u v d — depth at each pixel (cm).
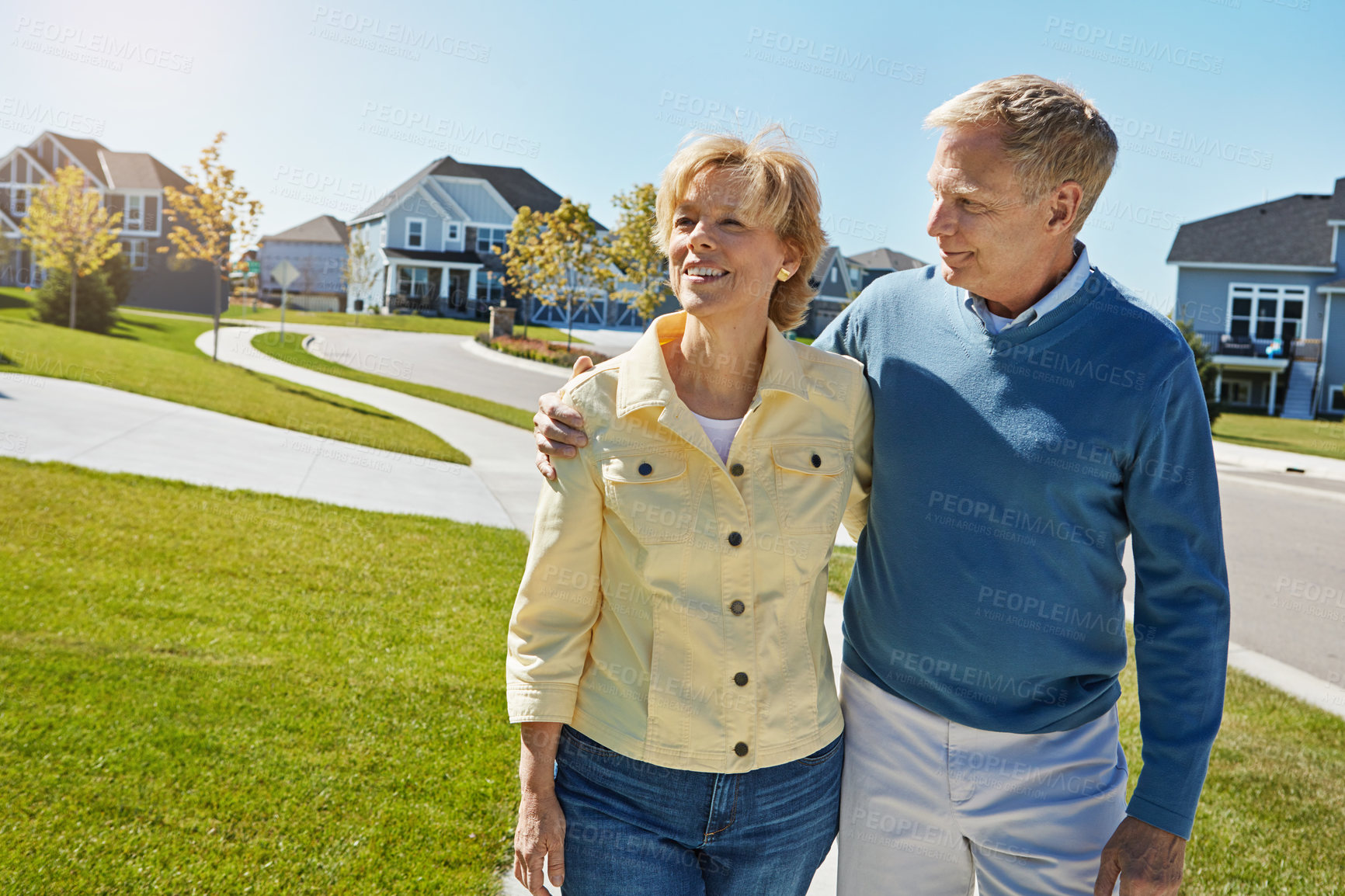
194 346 2431
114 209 4778
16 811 295
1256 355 3316
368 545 672
